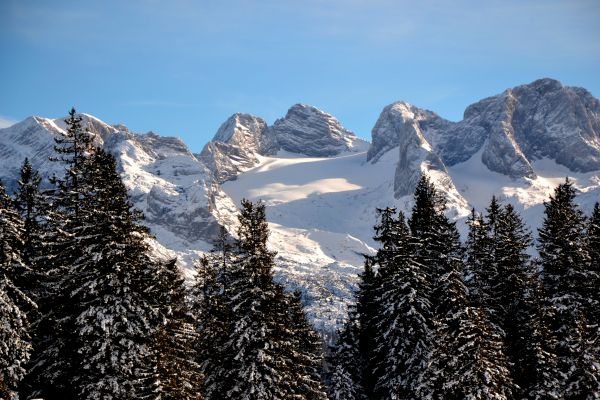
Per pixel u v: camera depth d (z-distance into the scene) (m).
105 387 40.44
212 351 54.34
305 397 56.47
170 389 44.59
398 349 54.75
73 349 42.16
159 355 44.28
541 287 59.78
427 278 57.94
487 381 49.97
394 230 56.44
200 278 56.66
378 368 58.81
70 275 41.94
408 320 53.94
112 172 45.25
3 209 41.00
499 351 52.12
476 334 51.50
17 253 41.56
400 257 55.47
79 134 47.34
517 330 59.38
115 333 40.88
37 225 45.03
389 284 56.59
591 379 56.44
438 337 52.34
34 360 42.94
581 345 57.38
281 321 51.41
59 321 41.78
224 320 54.00
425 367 52.94
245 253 51.66
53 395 43.41
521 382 58.31
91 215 43.25
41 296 43.69
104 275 41.66
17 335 39.38
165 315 46.22
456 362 51.03
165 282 46.62
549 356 57.03
